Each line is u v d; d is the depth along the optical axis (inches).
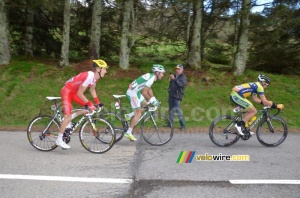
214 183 161.6
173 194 147.4
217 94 371.9
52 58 490.6
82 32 508.1
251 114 231.6
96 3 419.2
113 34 490.6
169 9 405.7
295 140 257.9
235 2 390.6
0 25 400.5
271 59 452.8
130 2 401.7
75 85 201.0
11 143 233.5
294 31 434.0
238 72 414.6
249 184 160.9
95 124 215.9
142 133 236.8
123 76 394.3
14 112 321.1
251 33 436.8
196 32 417.7
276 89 389.1
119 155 208.2
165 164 190.9
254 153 217.6
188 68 422.9
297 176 173.2
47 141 215.6
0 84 360.2
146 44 489.4
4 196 143.0
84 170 177.9
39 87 361.4
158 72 232.7
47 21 470.0
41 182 159.8
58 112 214.4
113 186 156.0
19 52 499.5
